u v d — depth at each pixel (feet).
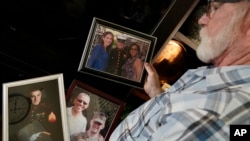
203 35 2.56
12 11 3.51
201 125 1.86
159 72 4.50
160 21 3.67
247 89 1.96
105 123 3.71
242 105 1.86
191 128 1.89
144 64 3.73
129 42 3.68
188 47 4.57
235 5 2.28
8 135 3.16
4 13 3.48
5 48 3.51
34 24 3.69
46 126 3.32
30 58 3.70
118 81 3.66
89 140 3.57
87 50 3.55
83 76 3.95
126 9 3.80
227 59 2.40
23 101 3.29
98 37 3.57
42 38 3.80
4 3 3.43
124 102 3.87
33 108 3.32
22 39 3.64
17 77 3.77
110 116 3.76
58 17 3.74
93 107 3.70
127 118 3.12
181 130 1.93
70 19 3.79
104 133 3.68
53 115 3.37
